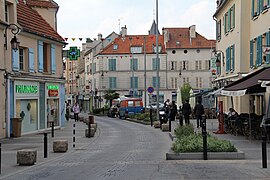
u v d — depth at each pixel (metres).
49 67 31.80
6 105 24.69
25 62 27.98
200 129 27.98
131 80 77.00
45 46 31.67
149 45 77.38
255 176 11.14
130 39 78.94
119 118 52.38
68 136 26.16
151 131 29.42
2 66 24.23
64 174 12.22
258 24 25.91
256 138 21.08
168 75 75.62
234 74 30.14
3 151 18.41
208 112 42.78
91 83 84.75
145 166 13.18
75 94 104.75
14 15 26.06
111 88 77.44
